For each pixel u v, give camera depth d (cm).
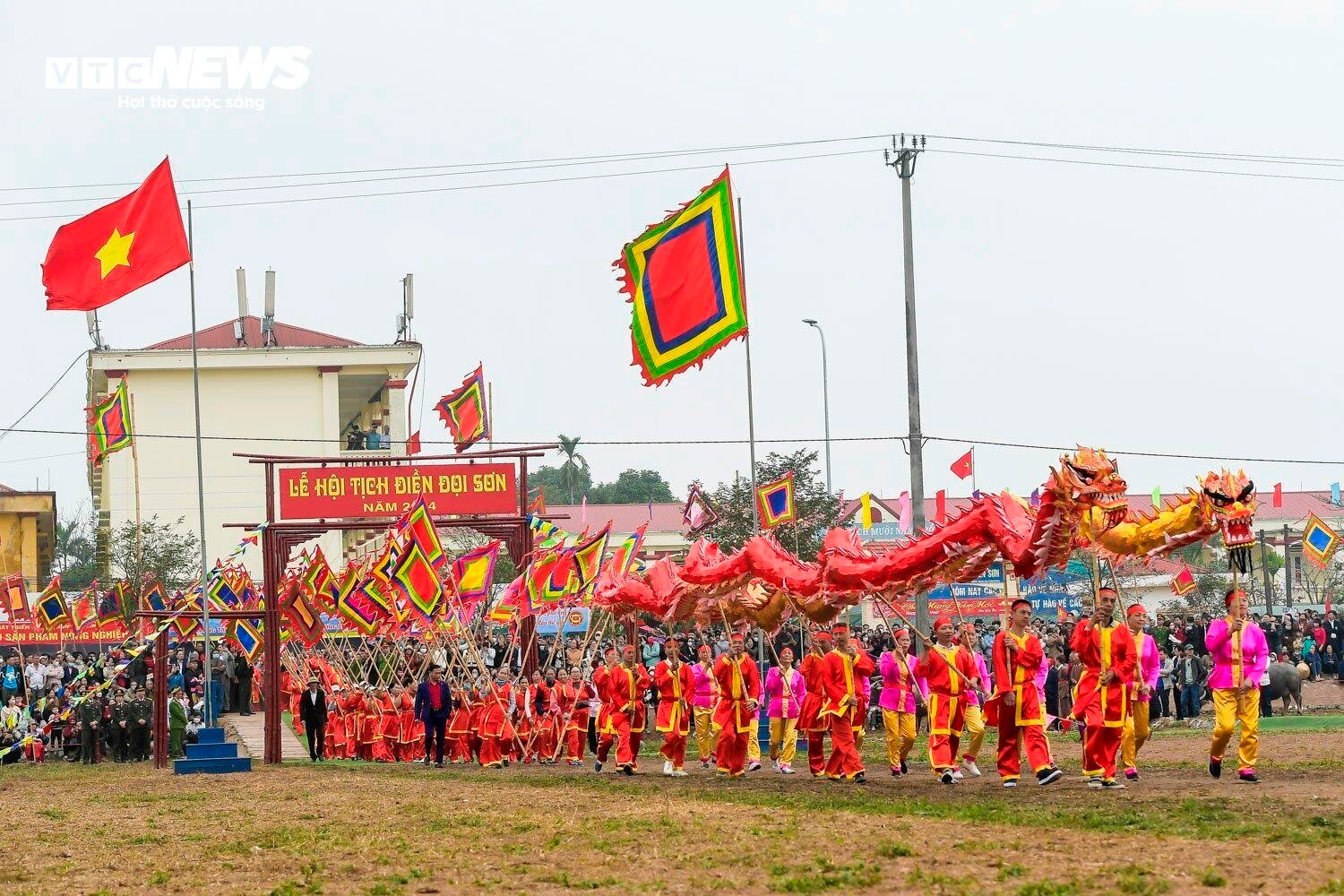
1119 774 1967
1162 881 1086
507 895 1205
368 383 6800
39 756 3959
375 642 4362
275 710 3309
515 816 1798
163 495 6444
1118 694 1766
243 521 6475
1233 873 1121
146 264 2822
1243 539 1680
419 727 3438
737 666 2334
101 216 2809
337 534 6153
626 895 1170
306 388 6569
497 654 4450
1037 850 1286
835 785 2073
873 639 4050
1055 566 1933
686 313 2703
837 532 2222
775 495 3778
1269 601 5334
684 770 2475
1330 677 4416
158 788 2642
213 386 6519
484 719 3034
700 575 2594
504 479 3403
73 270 2816
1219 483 1691
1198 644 3766
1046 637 3475
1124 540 1752
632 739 2538
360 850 1542
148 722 3828
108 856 1602
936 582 2086
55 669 4600
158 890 1336
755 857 1332
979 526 1948
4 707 4166
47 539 7406
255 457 3347
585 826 1642
